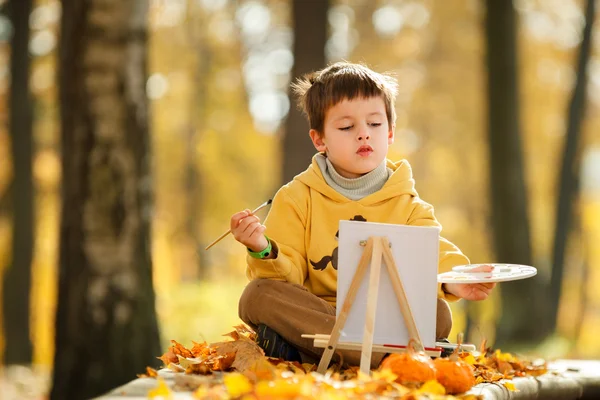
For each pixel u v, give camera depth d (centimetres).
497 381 457
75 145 859
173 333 1334
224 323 1408
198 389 369
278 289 440
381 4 2564
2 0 1936
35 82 2211
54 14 2186
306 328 433
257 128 2781
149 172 877
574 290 2772
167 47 2569
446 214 2877
